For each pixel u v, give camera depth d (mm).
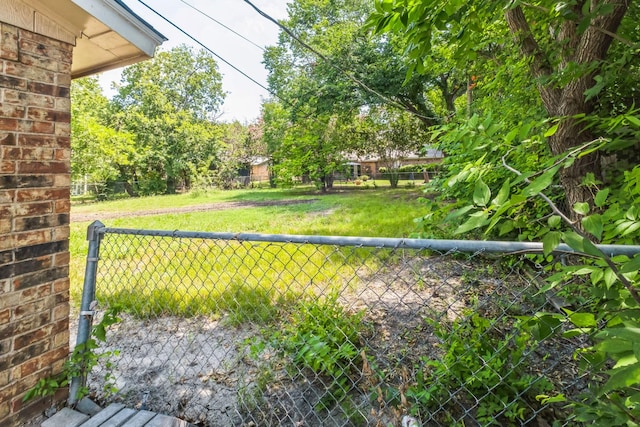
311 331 1990
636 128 1306
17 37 1427
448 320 2412
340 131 16375
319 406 1661
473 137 1218
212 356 2203
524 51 2639
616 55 2441
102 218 9688
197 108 25094
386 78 10836
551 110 2537
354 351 1916
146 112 21719
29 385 1506
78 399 1664
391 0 1552
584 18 1606
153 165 21547
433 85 12219
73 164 15617
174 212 10852
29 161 1488
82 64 2205
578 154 879
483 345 1665
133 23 1841
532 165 2389
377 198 12219
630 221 887
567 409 1484
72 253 5023
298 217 8398
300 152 16781
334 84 11812
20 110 1448
